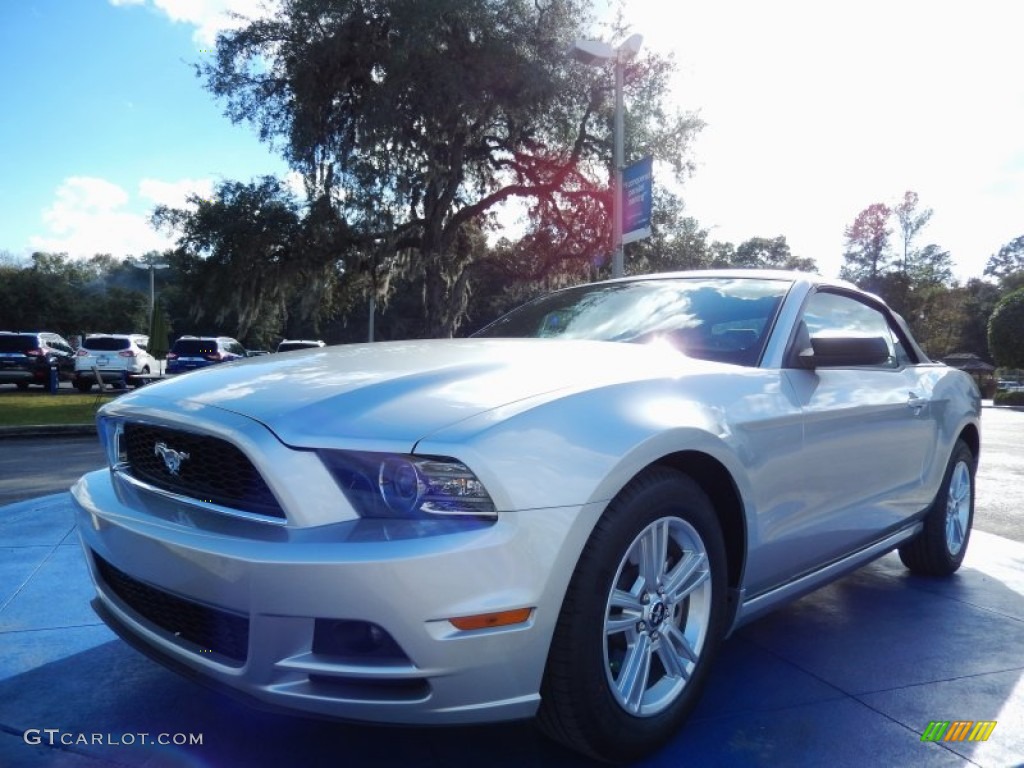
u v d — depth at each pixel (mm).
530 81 19219
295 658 1886
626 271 24344
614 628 2170
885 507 3479
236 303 22203
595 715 2076
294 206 21750
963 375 4551
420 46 18125
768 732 2465
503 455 1938
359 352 2801
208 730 2479
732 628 2617
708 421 2406
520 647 1919
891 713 2605
